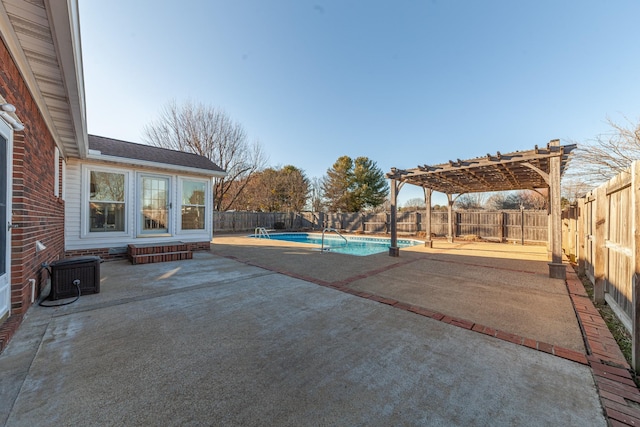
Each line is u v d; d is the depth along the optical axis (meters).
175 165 8.06
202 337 2.83
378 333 2.98
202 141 19.97
